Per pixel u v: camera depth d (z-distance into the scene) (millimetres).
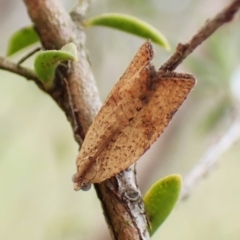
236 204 222
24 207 197
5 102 184
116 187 74
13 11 168
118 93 71
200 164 99
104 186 75
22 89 184
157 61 147
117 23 88
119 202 74
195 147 164
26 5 81
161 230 220
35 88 184
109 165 72
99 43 160
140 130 71
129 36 161
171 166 163
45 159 197
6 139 185
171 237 219
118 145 72
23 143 191
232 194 222
